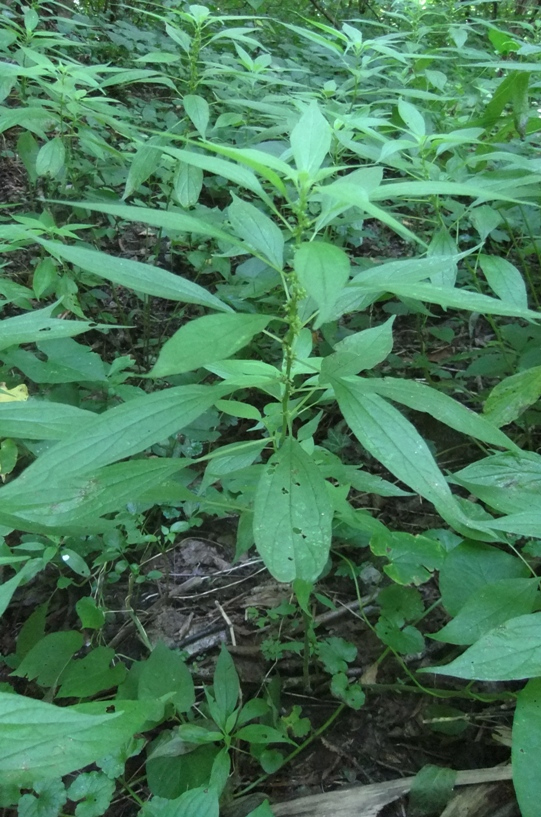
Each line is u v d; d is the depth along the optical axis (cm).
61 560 58
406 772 49
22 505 35
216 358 32
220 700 48
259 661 56
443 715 50
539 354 67
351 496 70
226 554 67
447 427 78
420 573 49
